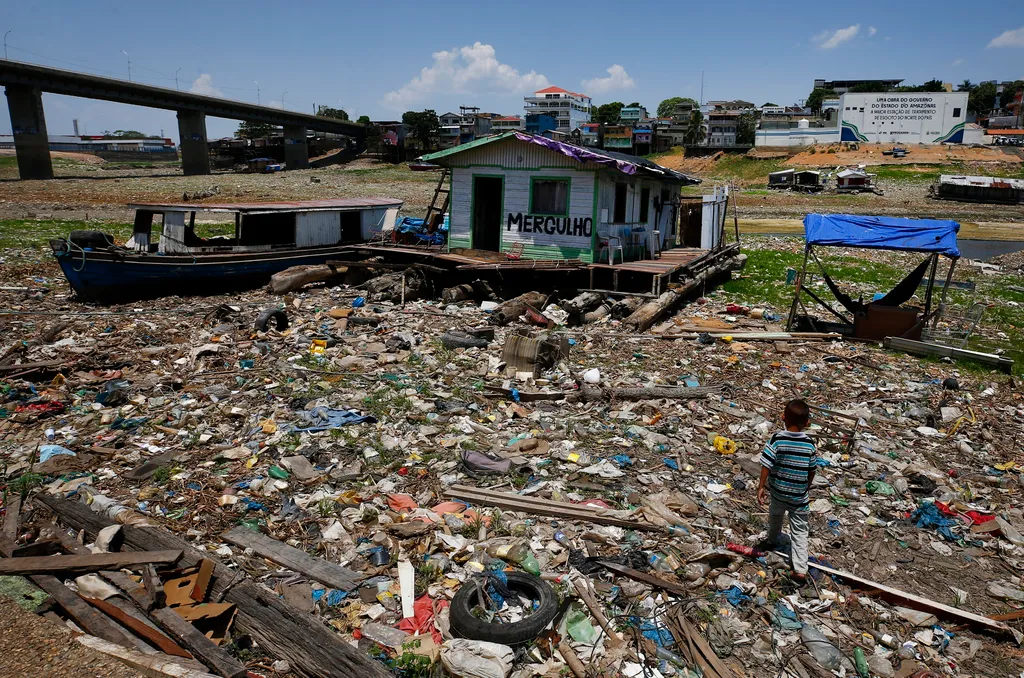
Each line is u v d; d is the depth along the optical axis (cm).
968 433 1003
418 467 820
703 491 788
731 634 539
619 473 817
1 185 6738
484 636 507
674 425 980
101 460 810
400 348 1323
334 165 11350
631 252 2164
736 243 2917
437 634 519
